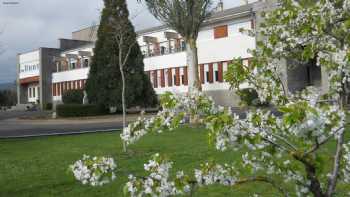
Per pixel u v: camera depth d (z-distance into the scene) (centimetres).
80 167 346
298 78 2888
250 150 327
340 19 477
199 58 4256
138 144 1337
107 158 350
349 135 665
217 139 313
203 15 1988
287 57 498
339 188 432
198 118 354
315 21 464
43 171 966
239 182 343
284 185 600
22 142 1596
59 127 2483
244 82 452
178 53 4506
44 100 6781
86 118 3331
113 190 757
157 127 355
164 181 329
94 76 3656
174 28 2014
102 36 3650
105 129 2109
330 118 290
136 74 3597
